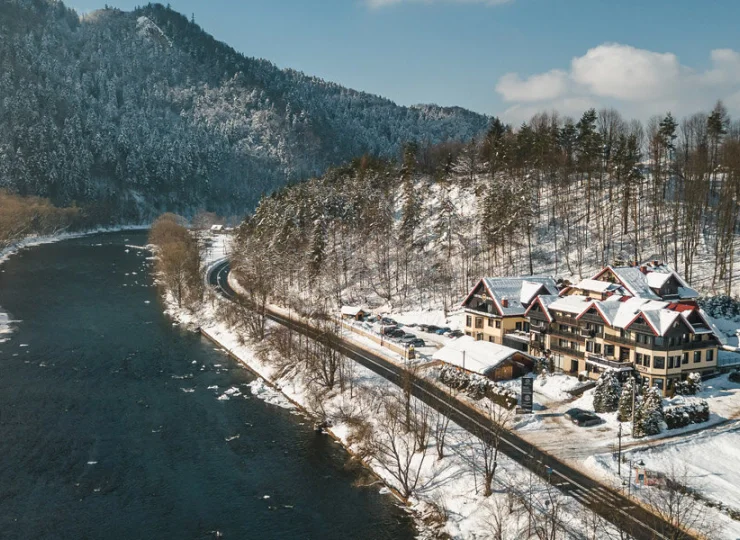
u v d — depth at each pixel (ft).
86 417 248.93
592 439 209.15
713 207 417.49
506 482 182.70
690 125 496.64
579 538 151.84
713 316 303.89
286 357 312.50
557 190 495.00
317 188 577.43
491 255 436.76
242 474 205.77
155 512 181.78
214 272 594.65
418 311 401.29
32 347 337.31
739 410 225.35
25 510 180.86
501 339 312.29
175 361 327.88
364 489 196.54
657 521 158.10
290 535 171.12
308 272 466.29
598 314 263.90
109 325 391.86
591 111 483.51
